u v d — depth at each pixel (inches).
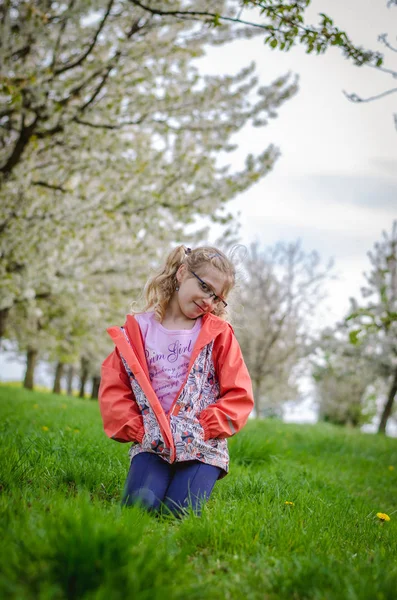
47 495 97.1
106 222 383.9
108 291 508.1
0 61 289.7
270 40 190.4
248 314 780.0
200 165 369.4
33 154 354.6
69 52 335.6
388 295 676.7
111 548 66.4
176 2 315.0
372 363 727.7
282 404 910.4
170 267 119.1
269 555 84.4
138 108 336.8
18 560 65.4
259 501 120.0
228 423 109.5
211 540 86.9
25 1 290.5
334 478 205.2
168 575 68.5
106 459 143.2
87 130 350.6
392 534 117.6
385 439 442.3
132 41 320.8
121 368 114.7
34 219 380.8
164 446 105.3
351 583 73.3
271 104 353.1
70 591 62.7
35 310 488.4
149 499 99.5
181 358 112.9
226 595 69.8
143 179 371.2
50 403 393.4
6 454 124.7
